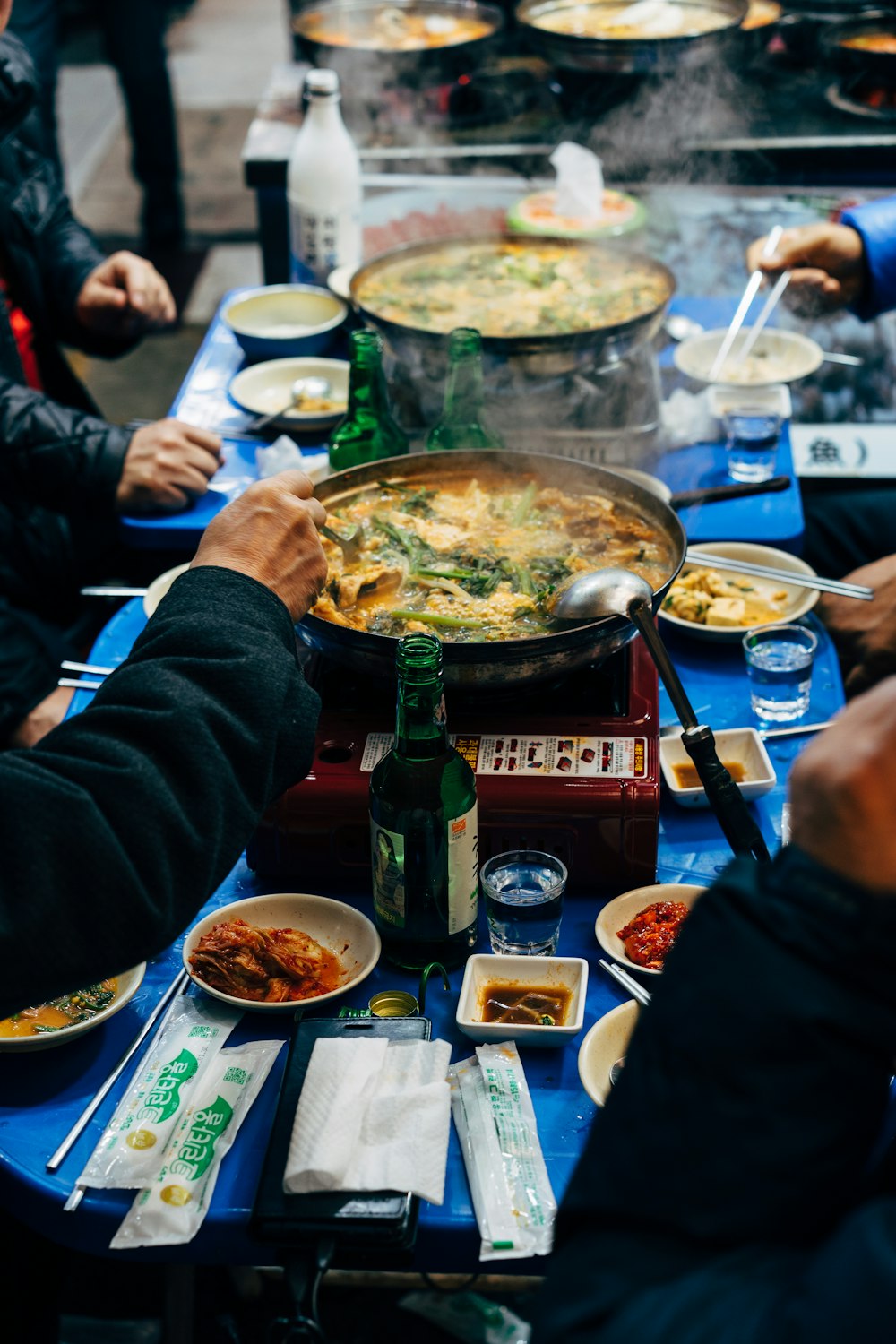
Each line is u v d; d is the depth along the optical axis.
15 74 2.53
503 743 1.52
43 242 2.89
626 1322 0.73
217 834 1.12
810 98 3.25
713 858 1.56
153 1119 1.22
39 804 1.05
